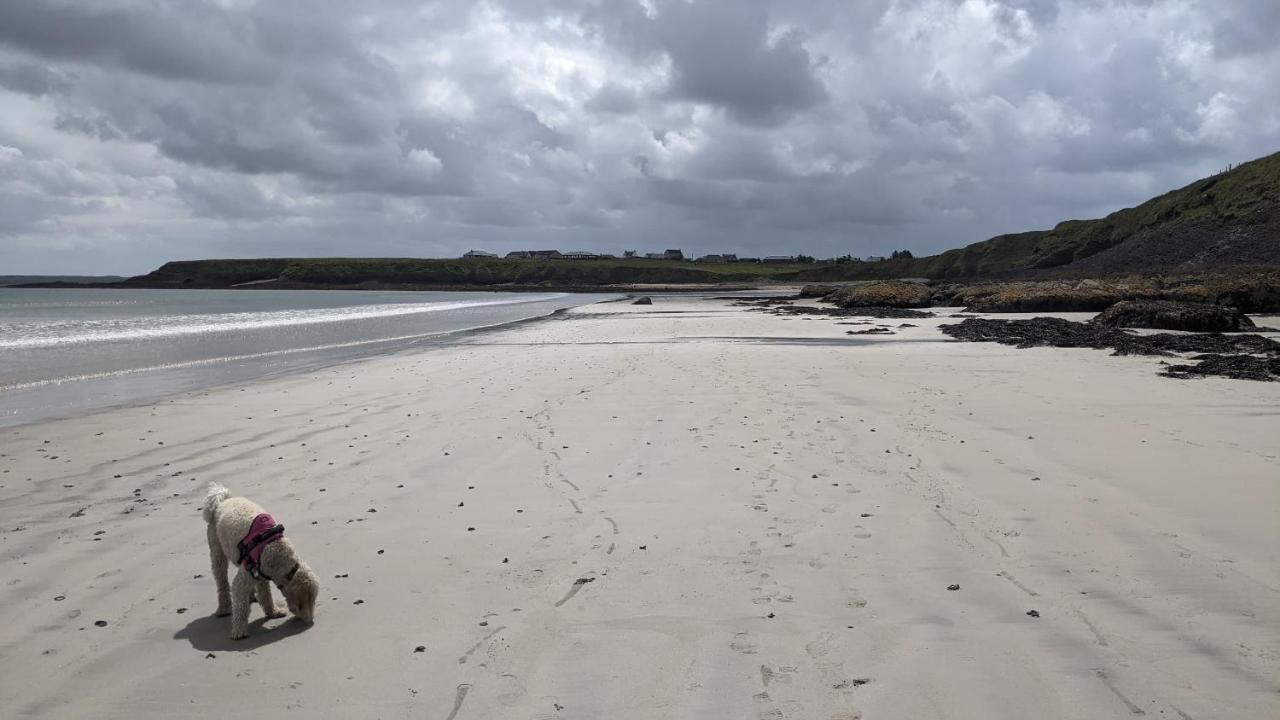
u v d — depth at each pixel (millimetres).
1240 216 86125
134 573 6094
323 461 9609
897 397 13688
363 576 6000
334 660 4699
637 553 6371
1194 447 9719
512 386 15578
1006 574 5809
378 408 13281
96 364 20828
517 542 6684
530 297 98375
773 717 3996
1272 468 8625
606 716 4035
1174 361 18734
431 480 8680
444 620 5207
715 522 7113
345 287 168000
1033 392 14180
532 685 4355
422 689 4336
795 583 5719
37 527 7176
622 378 16578
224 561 5387
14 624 5215
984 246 146875
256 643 4938
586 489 8234
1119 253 93000
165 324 38781
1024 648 4668
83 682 4461
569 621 5152
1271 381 15117
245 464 9516
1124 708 4012
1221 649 4598
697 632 4957
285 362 21141
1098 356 19844
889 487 8125
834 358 20047
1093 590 5484
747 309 51250
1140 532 6637
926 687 4250
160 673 4559
